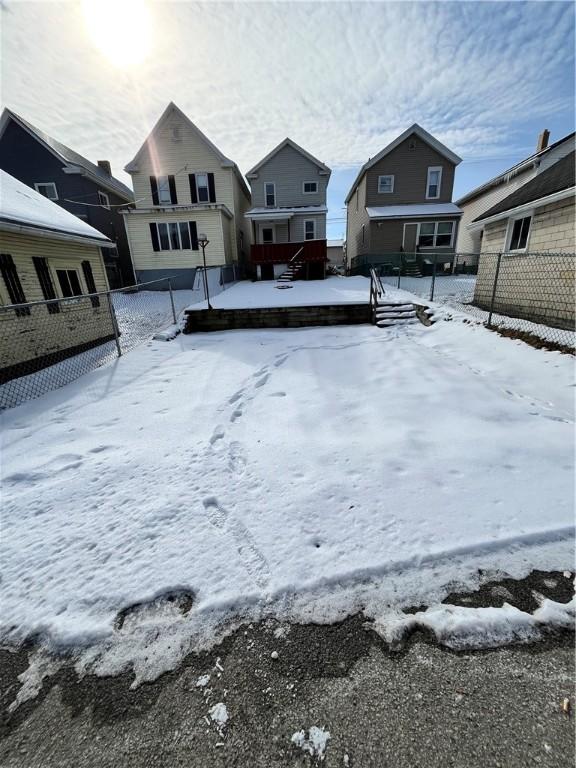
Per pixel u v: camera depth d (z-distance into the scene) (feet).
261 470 8.93
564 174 20.70
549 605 5.22
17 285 17.75
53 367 19.12
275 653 4.77
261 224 57.98
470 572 5.81
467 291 35.50
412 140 51.08
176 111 48.91
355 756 3.74
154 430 11.48
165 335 24.27
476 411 11.63
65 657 4.87
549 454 8.89
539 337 17.93
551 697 4.16
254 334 26.04
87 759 3.83
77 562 6.39
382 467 8.71
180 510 7.60
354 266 63.57
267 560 6.22
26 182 49.14
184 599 5.61
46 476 9.09
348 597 5.49
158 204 52.95
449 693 4.24
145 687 4.46
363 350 20.22
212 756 3.80
